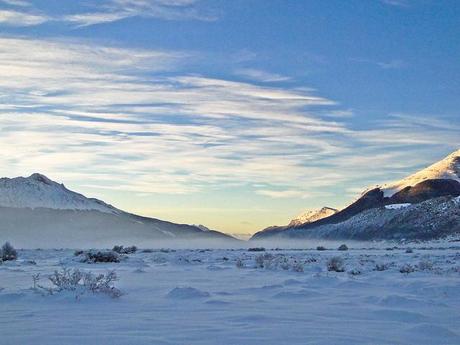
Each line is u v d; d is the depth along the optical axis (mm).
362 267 32844
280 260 37812
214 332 10234
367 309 13758
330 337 9891
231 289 18812
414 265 33781
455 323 12016
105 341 9320
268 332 10297
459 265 34812
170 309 13469
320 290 18547
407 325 11414
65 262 41250
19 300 14898
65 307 13734
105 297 15391
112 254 42125
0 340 9469
